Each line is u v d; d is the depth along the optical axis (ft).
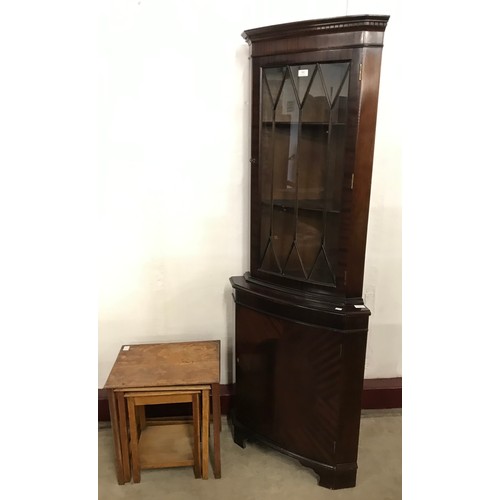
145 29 5.96
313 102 5.27
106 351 7.08
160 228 6.70
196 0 5.94
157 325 7.09
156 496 5.76
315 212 5.56
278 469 6.25
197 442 5.95
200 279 6.97
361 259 5.37
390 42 6.15
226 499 5.72
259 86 5.53
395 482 6.00
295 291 5.75
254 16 6.07
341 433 5.67
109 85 6.09
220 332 7.22
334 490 5.85
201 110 6.34
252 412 6.38
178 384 5.64
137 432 6.31
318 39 4.92
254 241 6.10
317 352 5.55
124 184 6.46
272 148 5.72
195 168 6.53
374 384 7.52
